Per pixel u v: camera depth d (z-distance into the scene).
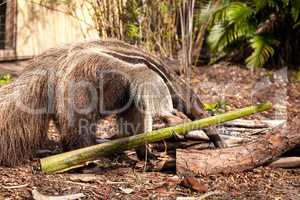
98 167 5.58
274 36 11.71
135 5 9.29
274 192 5.00
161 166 5.54
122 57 5.73
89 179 5.21
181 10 10.35
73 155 5.24
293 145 5.43
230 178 5.28
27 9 10.05
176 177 5.29
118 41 5.94
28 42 10.12
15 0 9.83
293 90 9.88
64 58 5.57
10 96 5.40
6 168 5.41
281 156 5.73
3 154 5.39
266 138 5.45
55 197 4.73
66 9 10.28
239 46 12.07
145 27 9.71
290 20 11.91
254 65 11.10
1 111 5.34
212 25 11.71
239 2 11.91
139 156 5.80
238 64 11.78
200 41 11.40
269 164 5.56
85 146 5.67
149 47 9.73
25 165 5.52
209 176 5.30
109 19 8.99
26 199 4.72
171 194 4.92
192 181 5.01
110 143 5.27
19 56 9.98
